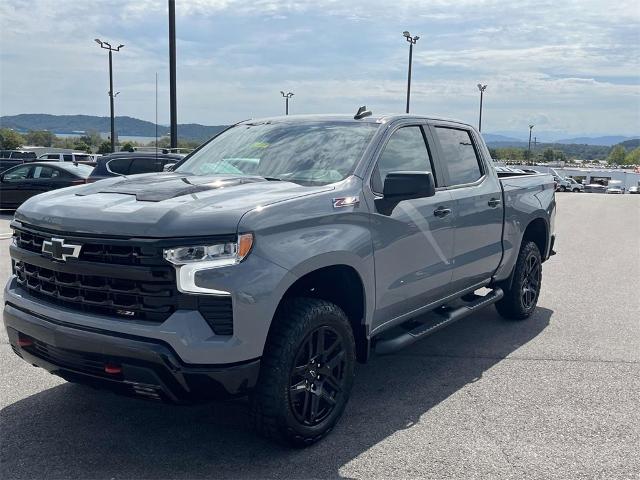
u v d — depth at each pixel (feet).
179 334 10.40
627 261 36.22
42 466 11.61
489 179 18.76
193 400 10.87
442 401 14.92
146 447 12.40
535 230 22.54
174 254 10.49
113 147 120.47
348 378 13.10
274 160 14.88
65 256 11.37
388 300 14.26
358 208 13.19
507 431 13.30
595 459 12.09
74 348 11.20
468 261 17.39
